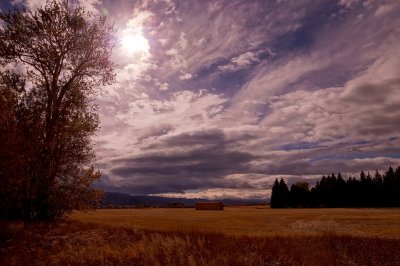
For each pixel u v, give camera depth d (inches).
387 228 1112.8
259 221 1632.6
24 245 515.8
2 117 647.8
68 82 904.3
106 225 826.8
